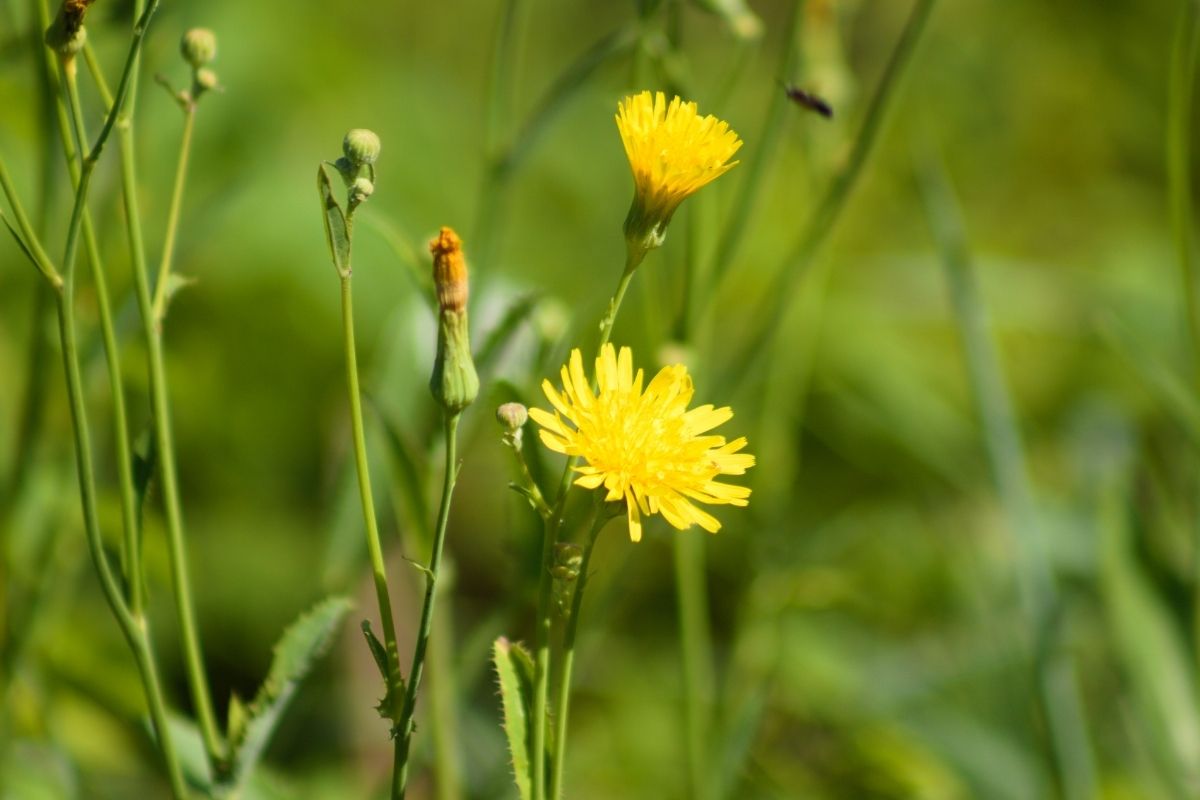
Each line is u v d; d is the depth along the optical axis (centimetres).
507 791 110
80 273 109
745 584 129
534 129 107
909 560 152
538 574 104
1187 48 109
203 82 94
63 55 91
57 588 111
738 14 107
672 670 148
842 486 171
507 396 99
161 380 93
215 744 95
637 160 89
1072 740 117
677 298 124
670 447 89
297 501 164
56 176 103
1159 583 119
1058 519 152
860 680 137
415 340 111
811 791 129
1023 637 135
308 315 168
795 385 129
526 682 91
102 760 121
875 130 107
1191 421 114
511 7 107
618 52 108
